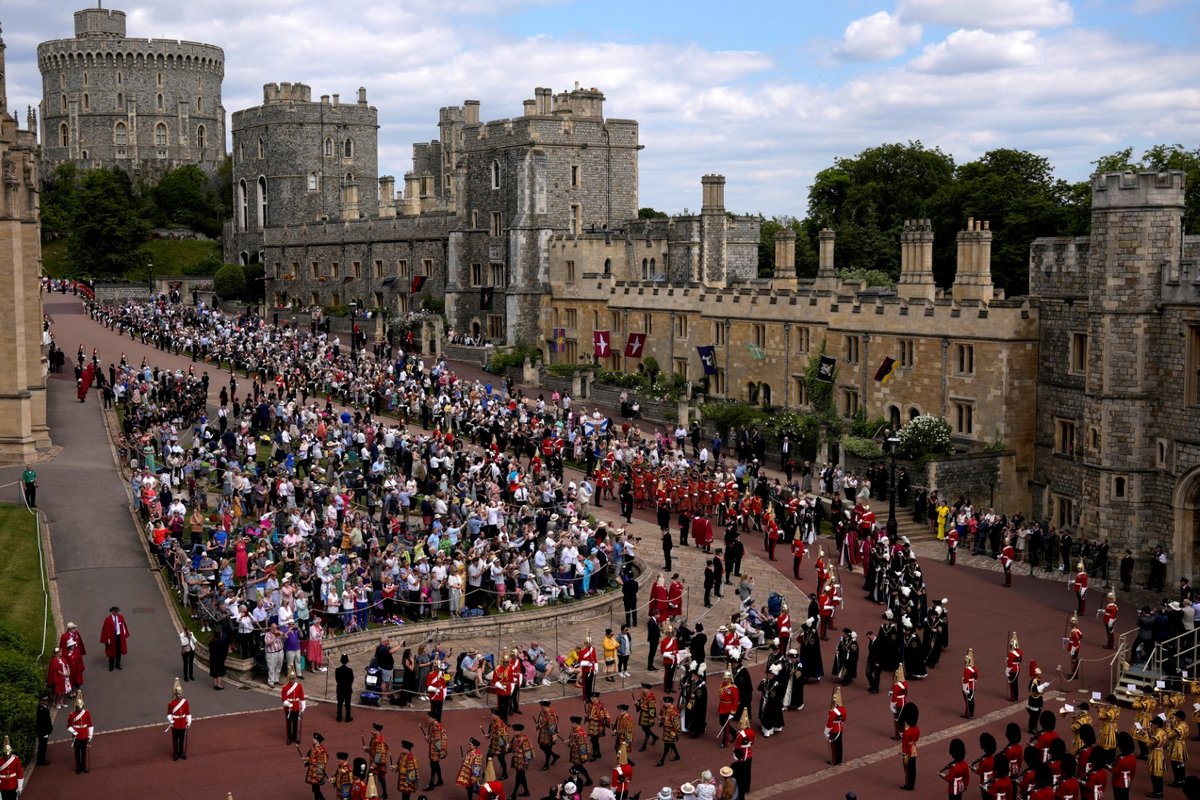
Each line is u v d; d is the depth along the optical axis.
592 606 49.12
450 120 150.75
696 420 80.31
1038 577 56.50
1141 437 57.81
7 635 36.72
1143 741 35.03
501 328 113.25
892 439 58.41
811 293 84.19
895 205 130.88
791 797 32.88
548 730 34.62
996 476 68.25
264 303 146.00
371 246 131.38
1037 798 30.69
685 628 42.06
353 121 150.12
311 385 84.50
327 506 53.41
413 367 88.94
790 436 74.62
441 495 55.41
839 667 42.75
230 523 50.88
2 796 29.91
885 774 34.50
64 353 96.69
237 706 38.16
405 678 39.09
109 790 32.12
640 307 98.25
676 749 35.47
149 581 47.25
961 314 71.06
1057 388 67.25
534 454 69.56
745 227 117.06
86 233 156.88
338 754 30.80
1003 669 43.47
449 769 34.66
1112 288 57.97
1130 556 55.50
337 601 43.94
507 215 111.94
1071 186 111.50
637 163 115.00
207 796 31.92
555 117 109.62
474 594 47.34
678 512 63.31
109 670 40.00
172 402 72.75
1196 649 42.59
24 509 53.47
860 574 55.44
